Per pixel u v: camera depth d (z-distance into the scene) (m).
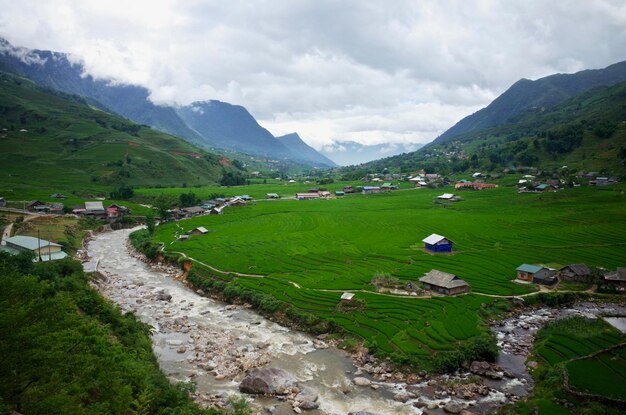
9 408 31.56
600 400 63.50
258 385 71.75
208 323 102.69
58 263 113.56
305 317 101.38
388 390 73.12
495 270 130.50
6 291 40.91
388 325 94.75
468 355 82.19
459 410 65.81
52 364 38.53
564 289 117.69
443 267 133.25
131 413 51.59
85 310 82.94
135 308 111.12
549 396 65.94
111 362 48.38
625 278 117.62
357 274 128.12
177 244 171.88
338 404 68.62
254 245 167.00
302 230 193.75
